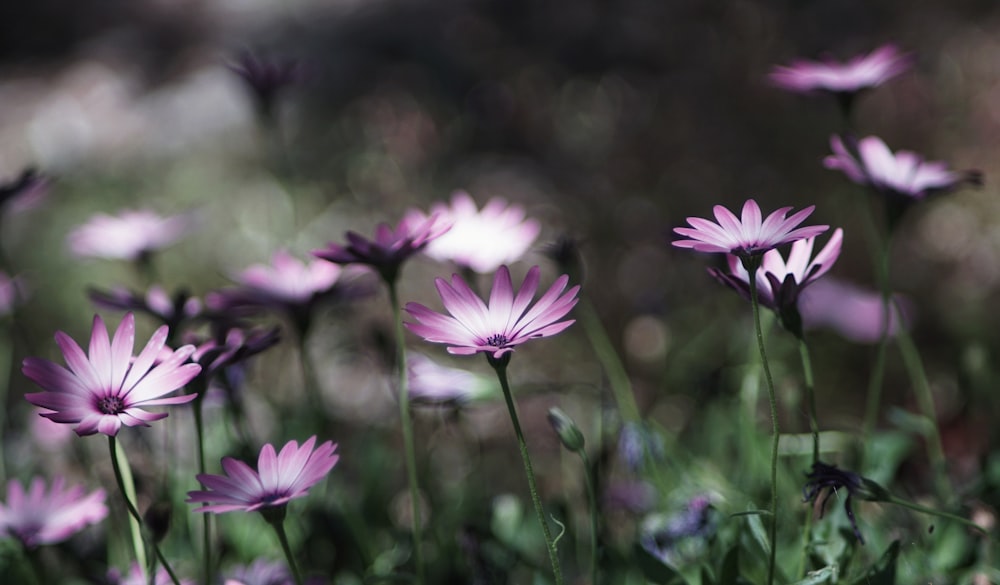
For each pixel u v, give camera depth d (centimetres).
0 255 150
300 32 389
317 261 129
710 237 110
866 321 155
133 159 314
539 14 365
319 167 288
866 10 314
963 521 114
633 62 326
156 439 142
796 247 116
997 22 291
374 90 340
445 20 376
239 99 330
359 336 171
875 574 116
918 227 226
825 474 115
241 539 133
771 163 256
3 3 431
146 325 173
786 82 133
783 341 153
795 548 125
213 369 116
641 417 138
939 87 267
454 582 129
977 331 199
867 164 127
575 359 206
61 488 124
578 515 140
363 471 138
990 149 243
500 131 305
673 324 198
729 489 133
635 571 125
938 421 146
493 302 112
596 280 225
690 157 264
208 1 415
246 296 128
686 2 336
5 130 351
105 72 379
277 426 145
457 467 148
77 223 263
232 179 287
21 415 157
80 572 132
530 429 165
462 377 134
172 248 253
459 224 128
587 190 265
